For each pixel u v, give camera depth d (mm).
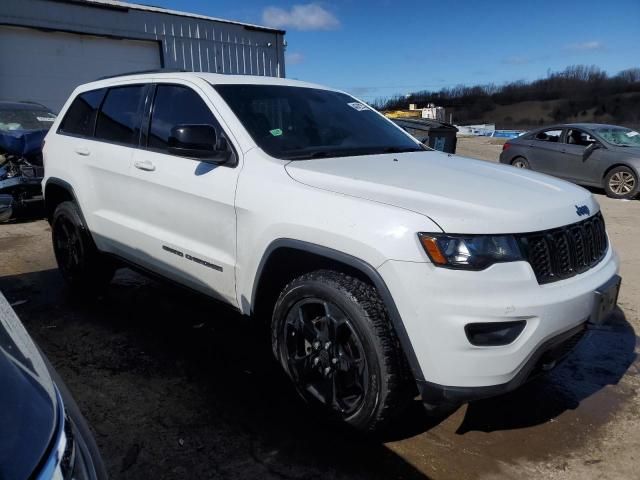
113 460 2564
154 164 3557
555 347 2502
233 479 2469
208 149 3184
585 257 2748
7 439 1219
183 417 2926
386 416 2537
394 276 2346
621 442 2826
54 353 3627
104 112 4258
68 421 1418
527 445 2787
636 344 4027
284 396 3160
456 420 2996
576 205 2795
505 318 2285
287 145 3250
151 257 3686
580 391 3344
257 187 2932
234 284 3104
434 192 2623
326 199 2645
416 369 2389
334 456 2643
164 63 15109
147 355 3623
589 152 11070
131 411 2967
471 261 2301
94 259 4438
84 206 4266
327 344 2670
